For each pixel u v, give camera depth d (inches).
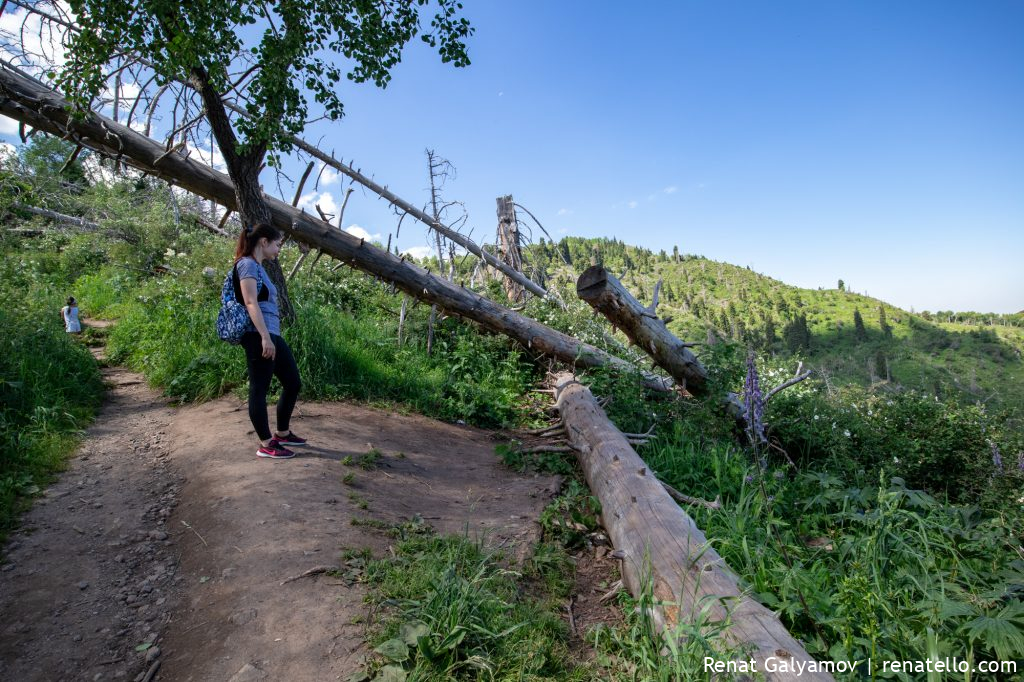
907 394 291.0
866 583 107.0
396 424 242.1
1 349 214.7
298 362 258.4
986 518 198.2
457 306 339.9
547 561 135.4
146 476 168.9
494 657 93.8
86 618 104.9
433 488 182.2
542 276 509.4
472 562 124.7
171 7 205.0
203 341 266.4
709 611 102.7
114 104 273.9
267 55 229.3
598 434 222.1
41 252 578.6
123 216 620.7
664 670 92.0
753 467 196.2
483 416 288.4
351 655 92.7
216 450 183.0
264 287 175.9
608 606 126.3
